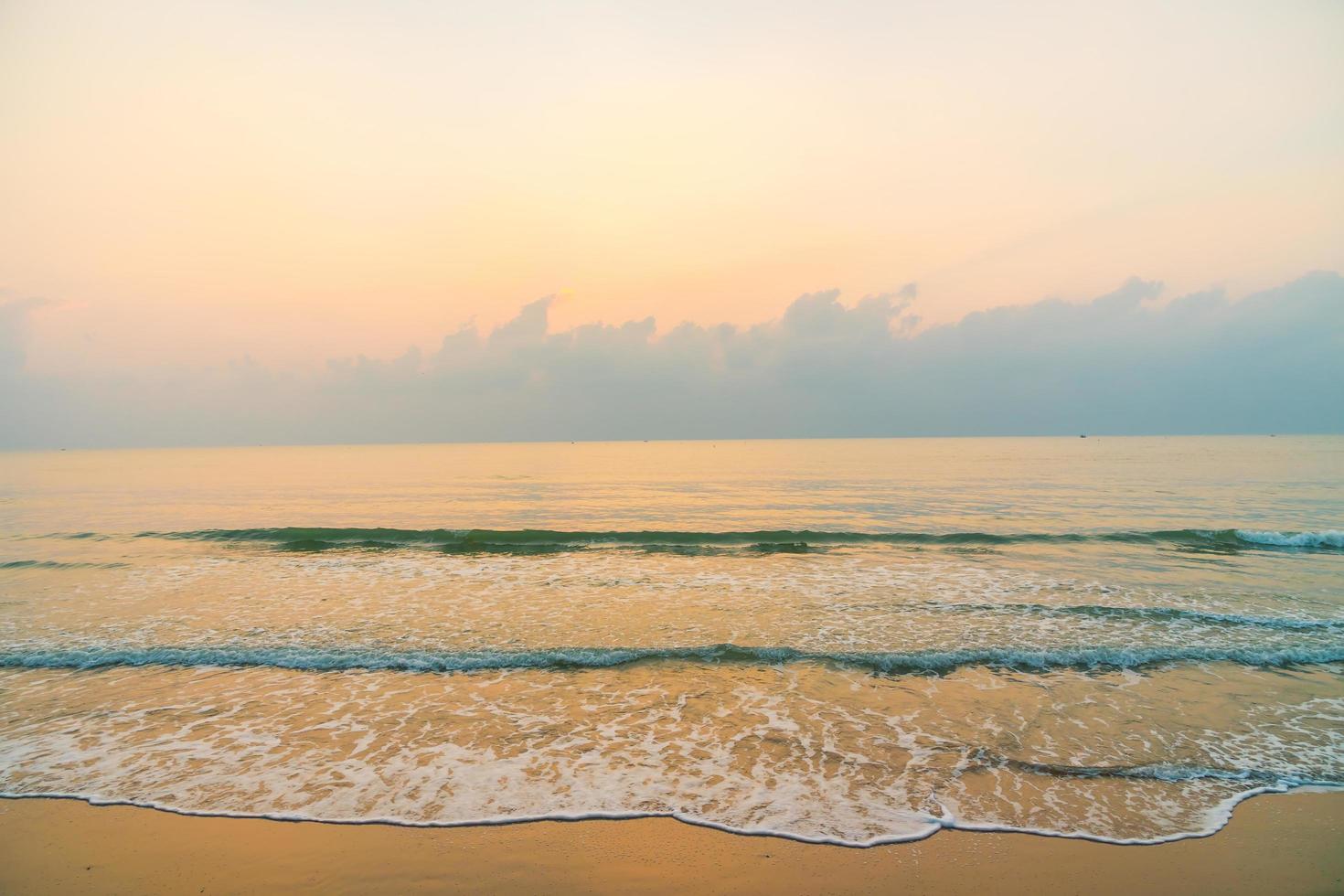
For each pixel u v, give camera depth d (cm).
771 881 509
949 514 2848
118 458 12400
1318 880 511
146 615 1231
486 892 497
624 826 579
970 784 648
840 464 7562
